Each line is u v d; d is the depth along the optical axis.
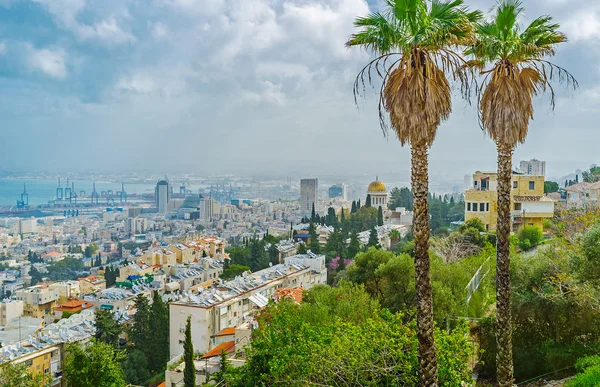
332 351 20.02
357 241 122.94
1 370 33.31
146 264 140.62
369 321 21.41
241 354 43.53
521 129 19.06
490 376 27.98
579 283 26.83
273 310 31.34
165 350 71.88
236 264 129.75
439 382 19.33
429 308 17.05
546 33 19.06
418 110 16.30
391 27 16.48
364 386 20.03
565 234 38.81
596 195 76.50
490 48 18.92
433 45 16.50
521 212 62.72
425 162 16.97
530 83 19.14
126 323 88.00
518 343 27.88
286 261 108.38
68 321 89.31
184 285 116.38
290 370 20.92
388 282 39.03
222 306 71.31
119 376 33.03
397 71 16.62
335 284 73.31
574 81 19.12
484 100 19.73
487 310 36.03
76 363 32.16
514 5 18.75
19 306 121.31
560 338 27.08
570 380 23.62
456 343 20.61
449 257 54.06
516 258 30.81
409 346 20.53
